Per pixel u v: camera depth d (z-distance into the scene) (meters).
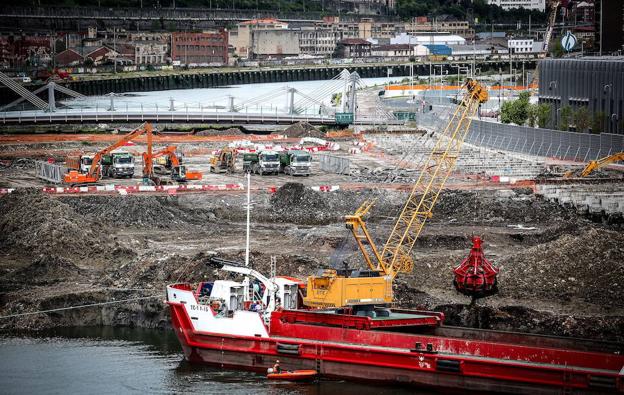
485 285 125.75
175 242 162.25
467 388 100.94
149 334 123.38
